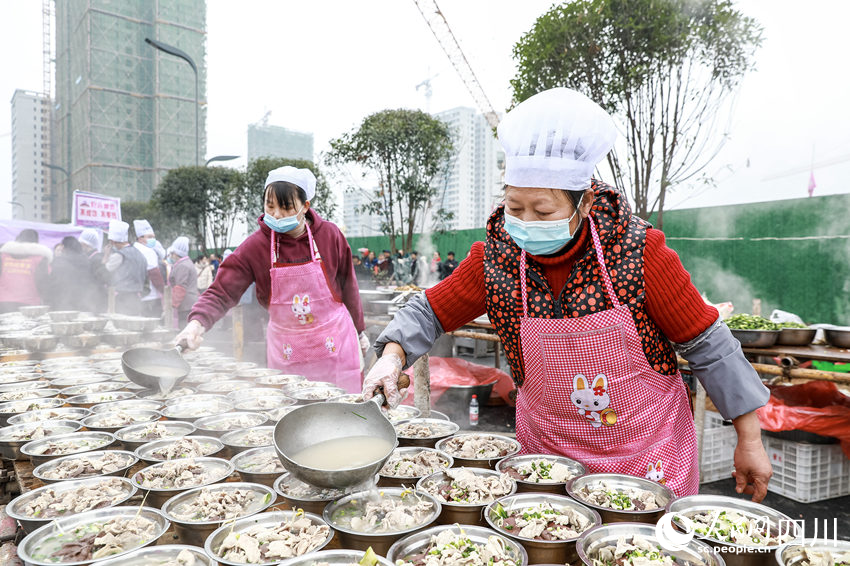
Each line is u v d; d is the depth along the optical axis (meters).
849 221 11.14
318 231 3.72
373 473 1.54
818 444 4.06
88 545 1.45
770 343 4.20
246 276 3.65
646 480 1.71
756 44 9.82
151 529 1.54
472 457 2.11
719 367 1.64
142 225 9.54
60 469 1.97
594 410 1.76
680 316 1.65
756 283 12.44
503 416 6.00
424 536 1.46
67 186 84.69
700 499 1.63
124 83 73.94
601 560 1.38
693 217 13.66
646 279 1.64
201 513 1.62
